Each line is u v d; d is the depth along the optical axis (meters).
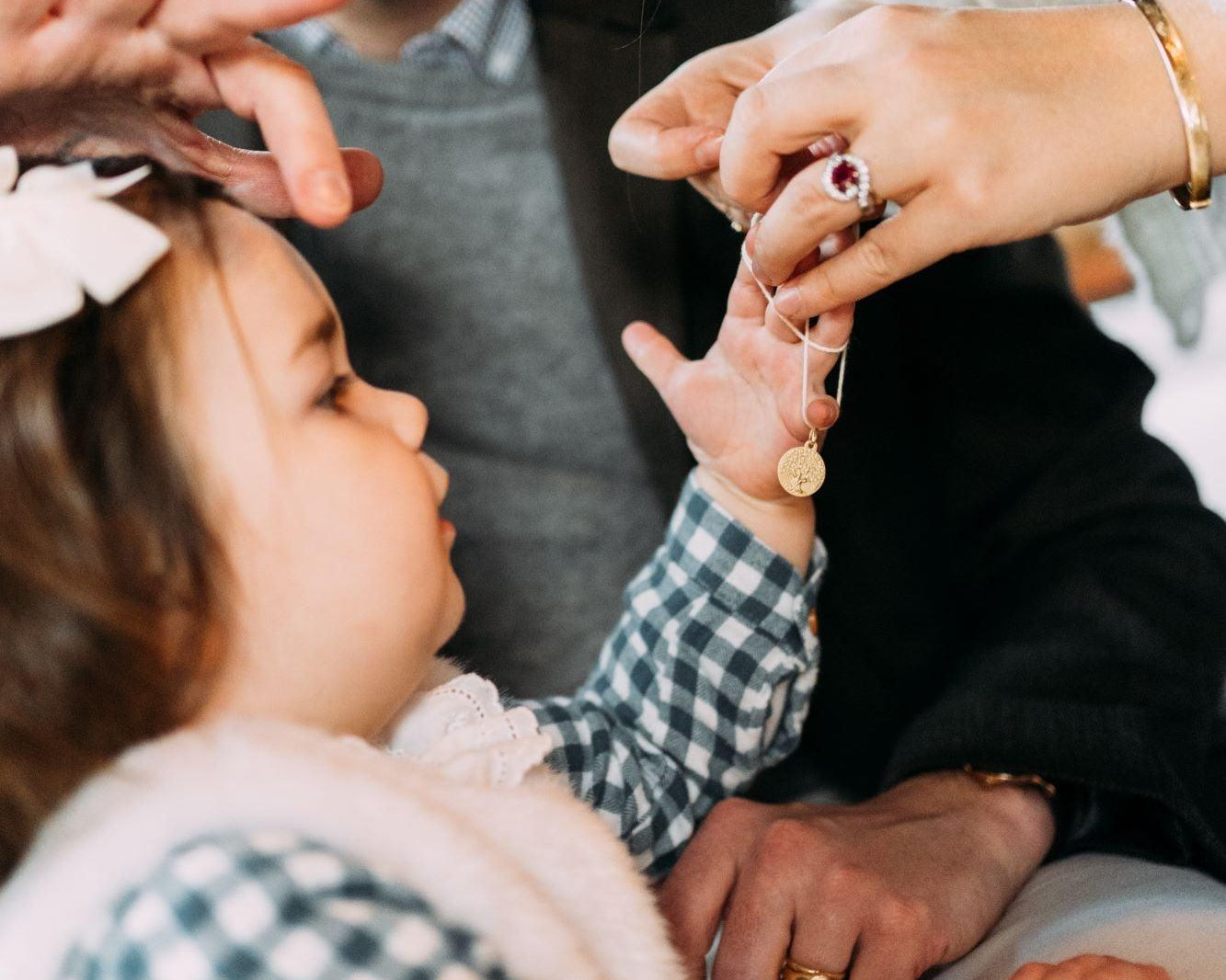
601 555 1.25
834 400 0.85
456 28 1.14
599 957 0.64
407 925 0.51
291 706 0.64
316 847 0.53
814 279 0.70
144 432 0.59
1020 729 0.94
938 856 0.87
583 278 1.14
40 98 0.63
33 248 0.58
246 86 0.62
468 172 1.18
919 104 0.62
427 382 1.21
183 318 0.61
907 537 1.17
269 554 0.62
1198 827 0.88
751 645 0.93
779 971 0.81
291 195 0.62
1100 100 0.65
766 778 1.24
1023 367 1.13
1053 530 1.09
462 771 0.69
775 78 0.69
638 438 1.17
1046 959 0.79
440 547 0.68
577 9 1.10
